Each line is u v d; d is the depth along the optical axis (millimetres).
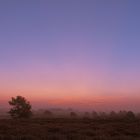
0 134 23328
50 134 23344
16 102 68125
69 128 28906
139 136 23234
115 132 25656
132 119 45031
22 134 23422
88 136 22359
